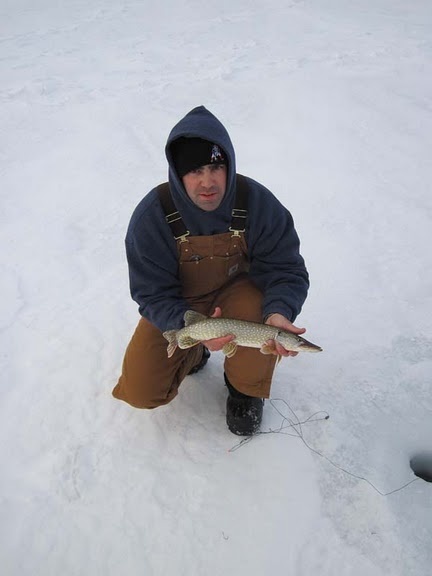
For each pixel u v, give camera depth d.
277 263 1.68
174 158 1.41
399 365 2.06
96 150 4.11
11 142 4.27
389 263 2.66
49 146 4.20
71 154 4.05
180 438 1.80
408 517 1.53
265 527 1.52
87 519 1.57
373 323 2.28
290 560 1.44
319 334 2.23
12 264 2.81
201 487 1.64
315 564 1.43
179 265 1.64
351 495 1.60
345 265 2.67
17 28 8.04
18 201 3.44
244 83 5.15
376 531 1.50
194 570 1.43
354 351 2.13
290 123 4.31
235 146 4.05
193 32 7.33
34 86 5.33
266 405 1.90
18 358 2.18
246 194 1.54
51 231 3.11
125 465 1.71
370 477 1.64
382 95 4.66
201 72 5.59
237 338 1.44
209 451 1.75
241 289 1.73
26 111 4.82
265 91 4.91
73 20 8.43
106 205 3.39
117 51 6.60
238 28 7.38
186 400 1.96
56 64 6.14
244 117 4.51
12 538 1.52
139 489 1.64
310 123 4.28
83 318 2.40
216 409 1.92
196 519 1.55
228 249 1.61
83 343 2.25
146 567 1.45
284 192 3.39
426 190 3.28
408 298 2.41
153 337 1.67
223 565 1.44
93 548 1.49
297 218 3.11
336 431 1.79
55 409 1.93
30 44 7.09
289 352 1.45
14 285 2.64
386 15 7.64
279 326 1.51
